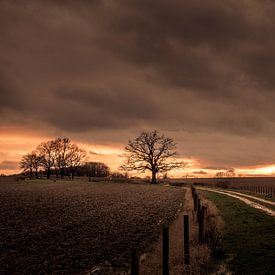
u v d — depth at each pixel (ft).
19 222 95.61
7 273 51.49
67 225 92.22
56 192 207.51
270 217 93.40
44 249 66.08
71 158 535.19
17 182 348.59
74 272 52.80
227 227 82.28
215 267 51.75
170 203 154.10
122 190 244.83
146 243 72.18
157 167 387.14
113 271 53.31
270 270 47.78
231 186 329.52
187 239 54.13
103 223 96.12
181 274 49.03
